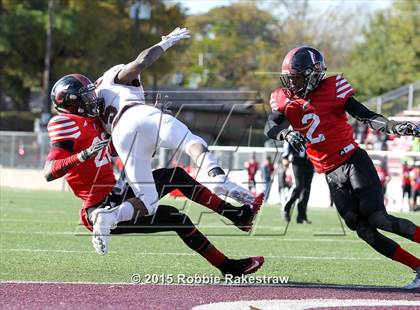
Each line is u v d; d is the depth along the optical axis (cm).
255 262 1220
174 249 1627
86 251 1552
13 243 1656
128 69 1141
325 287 1151
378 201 1135
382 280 1259
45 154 5788
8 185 4553
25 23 7281
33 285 1101
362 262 1490
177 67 10606
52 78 7900
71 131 1120
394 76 8444
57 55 7788
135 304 972
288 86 1155
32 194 3684
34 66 7975
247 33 11269
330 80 1161
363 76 8625
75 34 7406
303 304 995
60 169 1098
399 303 1016
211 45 10906
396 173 3800
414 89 5425
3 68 8062
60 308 940
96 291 1062
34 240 1725
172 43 1169
